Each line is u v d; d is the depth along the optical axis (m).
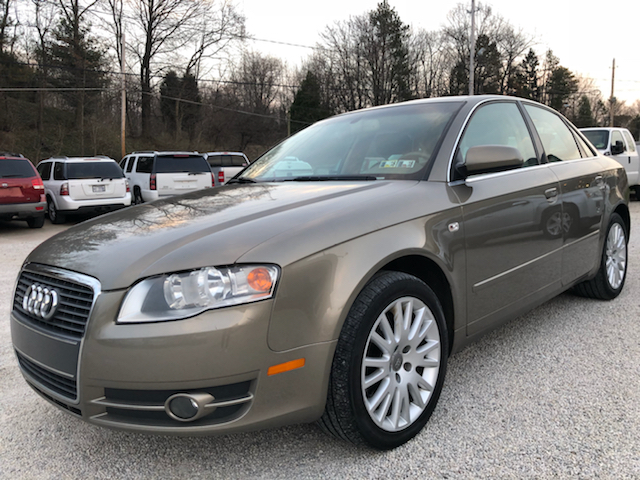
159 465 2.12
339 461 2.09
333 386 1.94
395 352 2.14
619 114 72.75
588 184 3.58
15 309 2.25
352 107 52.75
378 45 50.56
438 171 2.54
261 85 52.38
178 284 1.76
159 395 1.76
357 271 1.96
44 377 2.05
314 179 2.83
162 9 39.44
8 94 31.64
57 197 11.33
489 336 3.46
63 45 33.03
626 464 1.98
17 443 2.33
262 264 1.81
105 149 34.69
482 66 52.25
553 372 2.84
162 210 2.47
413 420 2.20
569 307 4.00
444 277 2.37
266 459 2.13
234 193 2.70
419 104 3.19
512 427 2.29
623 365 2.90
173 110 43.03
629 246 6.52
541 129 3.47
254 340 1.76
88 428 2.46
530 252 2.91
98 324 1.79
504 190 2.73
